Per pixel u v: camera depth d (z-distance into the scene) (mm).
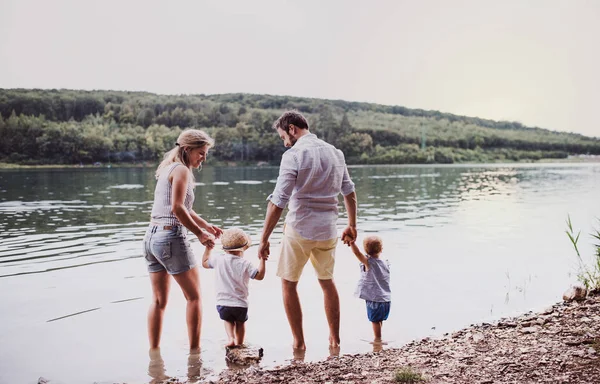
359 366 3480
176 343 4227
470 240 9477
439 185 28984
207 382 3400
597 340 3637
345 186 4426
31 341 4219
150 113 92250
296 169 4059
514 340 3855
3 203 16953
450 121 137875
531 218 13086
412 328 4598
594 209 15344
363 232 10547
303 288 5906
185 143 4254
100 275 6539
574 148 125375
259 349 3982
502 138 119625
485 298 5551
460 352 3660
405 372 3113
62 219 12648
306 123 4371
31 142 67312
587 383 2838
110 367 3711
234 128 84188
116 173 44938
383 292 4414
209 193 22156
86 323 4680
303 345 4164
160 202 4117
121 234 10141
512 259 7656
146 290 5809
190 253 4168
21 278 6367
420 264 7297
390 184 29953
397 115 134625
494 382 2965
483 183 31188
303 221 4125
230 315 4125
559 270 6879
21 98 85562
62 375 3561
